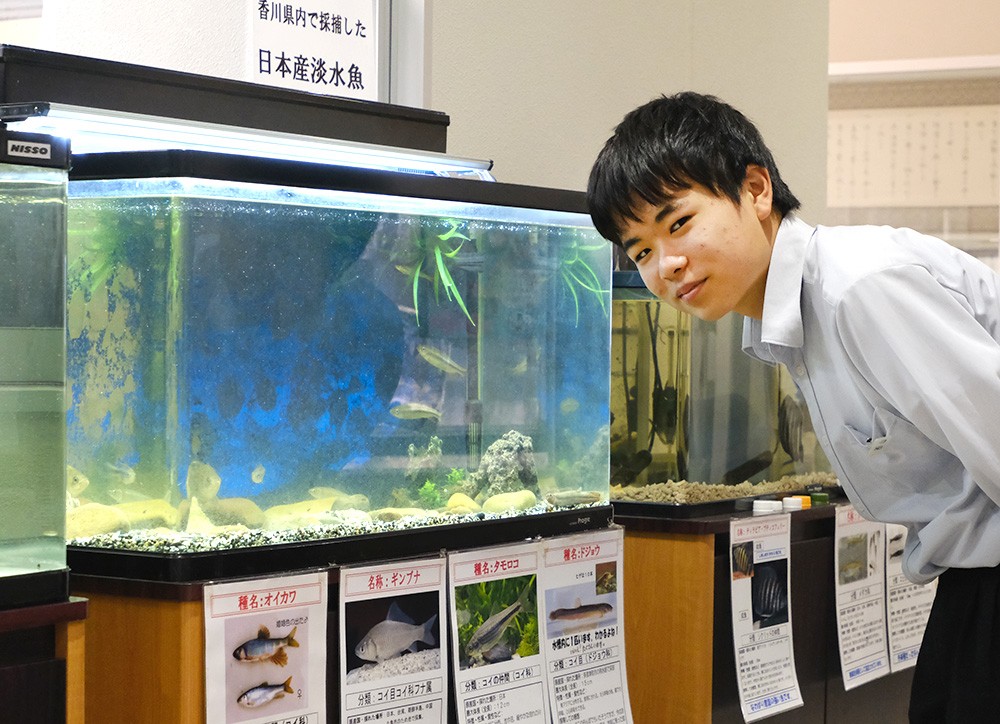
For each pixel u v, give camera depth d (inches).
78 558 61.8
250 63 86.4
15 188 50.1
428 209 67.1
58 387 52.8
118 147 64.7
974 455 61.7
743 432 99.9
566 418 77.8
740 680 94.7
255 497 61.6
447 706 71.1
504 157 113.7
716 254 67.2
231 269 59.1
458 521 72.0
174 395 58.3
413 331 67.4
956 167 231.8
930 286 62.7
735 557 94.4
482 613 72.7
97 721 61.9
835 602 106.7
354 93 93.7
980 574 70.3
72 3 81.8
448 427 70.1
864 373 66.5
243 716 60.9
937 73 229.0
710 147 66.7
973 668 70.1
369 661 66.7
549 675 76.9
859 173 236.5
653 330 93.7
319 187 61.7
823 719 106.0
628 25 129.4
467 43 108.9
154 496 59.9
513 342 73.3
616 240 71.4
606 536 80.6
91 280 60.8
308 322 62.3
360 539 66.2
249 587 60.9
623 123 70.0
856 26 233.8
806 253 68.7
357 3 93.8
